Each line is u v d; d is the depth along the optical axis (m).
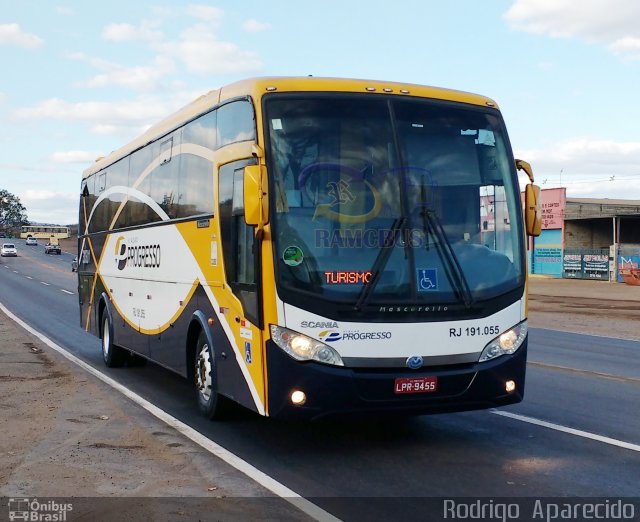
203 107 8.95
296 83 7.34
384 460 7.13
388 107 7.41
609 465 6.93
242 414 8.87
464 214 7.37
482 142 7.68
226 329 7.94
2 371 12.73
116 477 6.46
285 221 6.89
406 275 6.99
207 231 8.60
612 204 57.53
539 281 48.69
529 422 8.75
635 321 24.72
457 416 9.09
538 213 7.61
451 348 7.04
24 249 110.25
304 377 6.71
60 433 8.11
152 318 10.93
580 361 14.38
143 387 11.45
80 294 16.56
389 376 6.79
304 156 7.07
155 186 10.94
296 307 6.77
